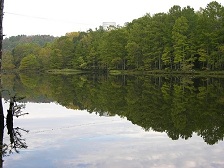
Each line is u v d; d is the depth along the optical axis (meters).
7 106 20.98
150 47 65.81
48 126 14.02
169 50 61.28
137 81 45.66
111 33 78.56
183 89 31.08
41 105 22.03
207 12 58.69
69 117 16.66
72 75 70.81
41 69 95.31
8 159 8.85
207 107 19.00
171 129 13.01
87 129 13.16
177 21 59.16
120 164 8.23
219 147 9.99
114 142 10.75
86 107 20.62
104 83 43.56
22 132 12.59
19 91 32.88
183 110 18.11
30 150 9.77
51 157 8.98
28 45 114.19
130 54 69.06
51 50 97.19
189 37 59.28
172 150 9.62
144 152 9.39
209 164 8.21
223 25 54.97
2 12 11.48
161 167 7.96
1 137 11.59
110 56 75.50
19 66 103.12
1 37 11.55
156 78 50.53
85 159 8.73
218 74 51.03
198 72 53.84
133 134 12.05
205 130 12.73
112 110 18.98
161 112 17.59
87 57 84.50
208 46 55.66
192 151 9.50
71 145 10.36
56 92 31.59
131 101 23.08
